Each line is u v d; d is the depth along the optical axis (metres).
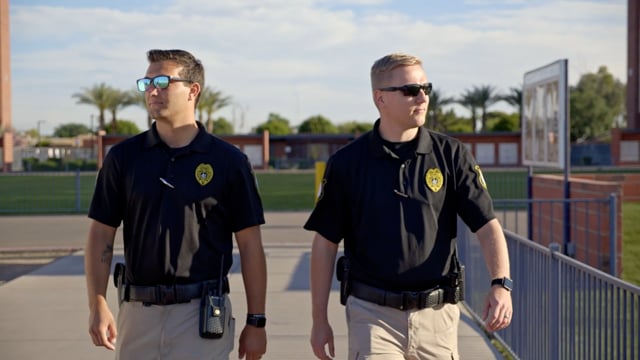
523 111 13.11
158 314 3.41
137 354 3.44
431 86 3.49
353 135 61.75
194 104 3.54
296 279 9.44
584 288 4.37
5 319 7.37
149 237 3.41
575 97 70.25
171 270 3.39
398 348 3.45
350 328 3.54
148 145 3.48
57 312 7.66
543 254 5.24
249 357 3.64
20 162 58.53
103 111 64.44
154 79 3.42
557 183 11.35
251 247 3.59
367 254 3.46
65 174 45.94
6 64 64.12
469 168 3.50
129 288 3.47
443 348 3.50
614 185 9.56
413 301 3.42
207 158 3.47
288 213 18.70
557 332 4.91
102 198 3.54
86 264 3.58
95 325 3.53
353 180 3.50
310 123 77.56
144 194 3.41
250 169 3.59
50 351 6.25
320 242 3.63
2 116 63.75
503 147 57.91
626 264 11.00
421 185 3.44
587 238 10.05
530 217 12.67
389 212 3.42
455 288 3.49
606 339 4.00
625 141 54.03
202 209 3.43
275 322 7.17
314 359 5.96
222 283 3.50
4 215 19.31
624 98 72.12
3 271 11.25
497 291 3.32
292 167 56.94
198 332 3.40
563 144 10.77
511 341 6.25
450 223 3.50
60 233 15.29
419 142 3.47
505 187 28.48
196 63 3.54
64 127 96.88
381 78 3.47
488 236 3.42
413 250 3.41
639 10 59.62
